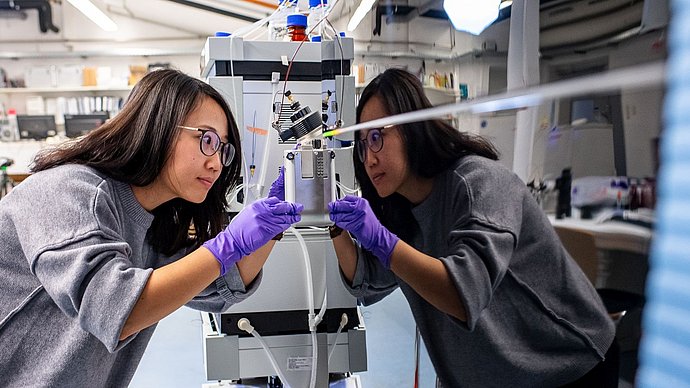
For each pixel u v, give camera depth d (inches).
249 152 59.8
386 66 28.7
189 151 42.7
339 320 48.1
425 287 25.1
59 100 286.7
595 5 11.1
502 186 16.1
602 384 11.5
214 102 45.1
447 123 20.5
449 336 22.8
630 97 9.6
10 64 297.6
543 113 13.3
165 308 37.8
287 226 44.2
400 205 28.1
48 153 43.6
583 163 11.6
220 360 53.3
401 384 31.2
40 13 298.8
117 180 42.8
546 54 13.2
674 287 8.7
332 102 47.3
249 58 58.3
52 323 41.3
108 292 35.1
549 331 14.3
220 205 51.5
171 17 290.4
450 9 19.9
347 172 39.5
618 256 10.5
